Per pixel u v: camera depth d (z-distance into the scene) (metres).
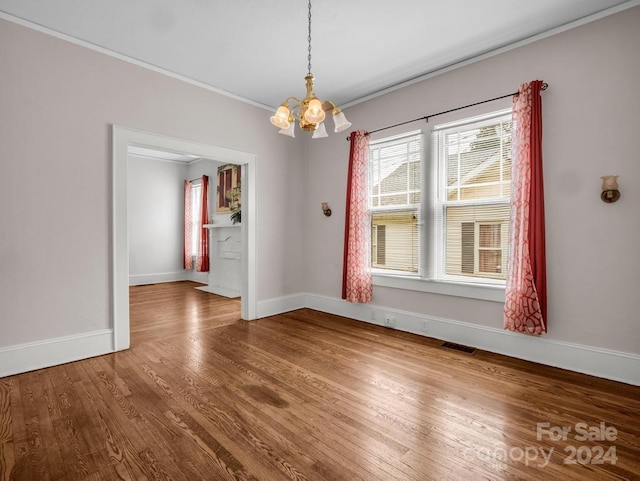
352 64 3.31
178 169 7.91
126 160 3.13
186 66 3.34
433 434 1.81
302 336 3.54
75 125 2.84
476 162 3.20
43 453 1.64
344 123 2.12
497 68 3.02
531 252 2.68
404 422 1.92
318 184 4.67
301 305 4.86
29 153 2.62
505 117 3.02
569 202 2.64
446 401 2.17
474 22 2.64
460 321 3.29
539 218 2.66
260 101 4.23
